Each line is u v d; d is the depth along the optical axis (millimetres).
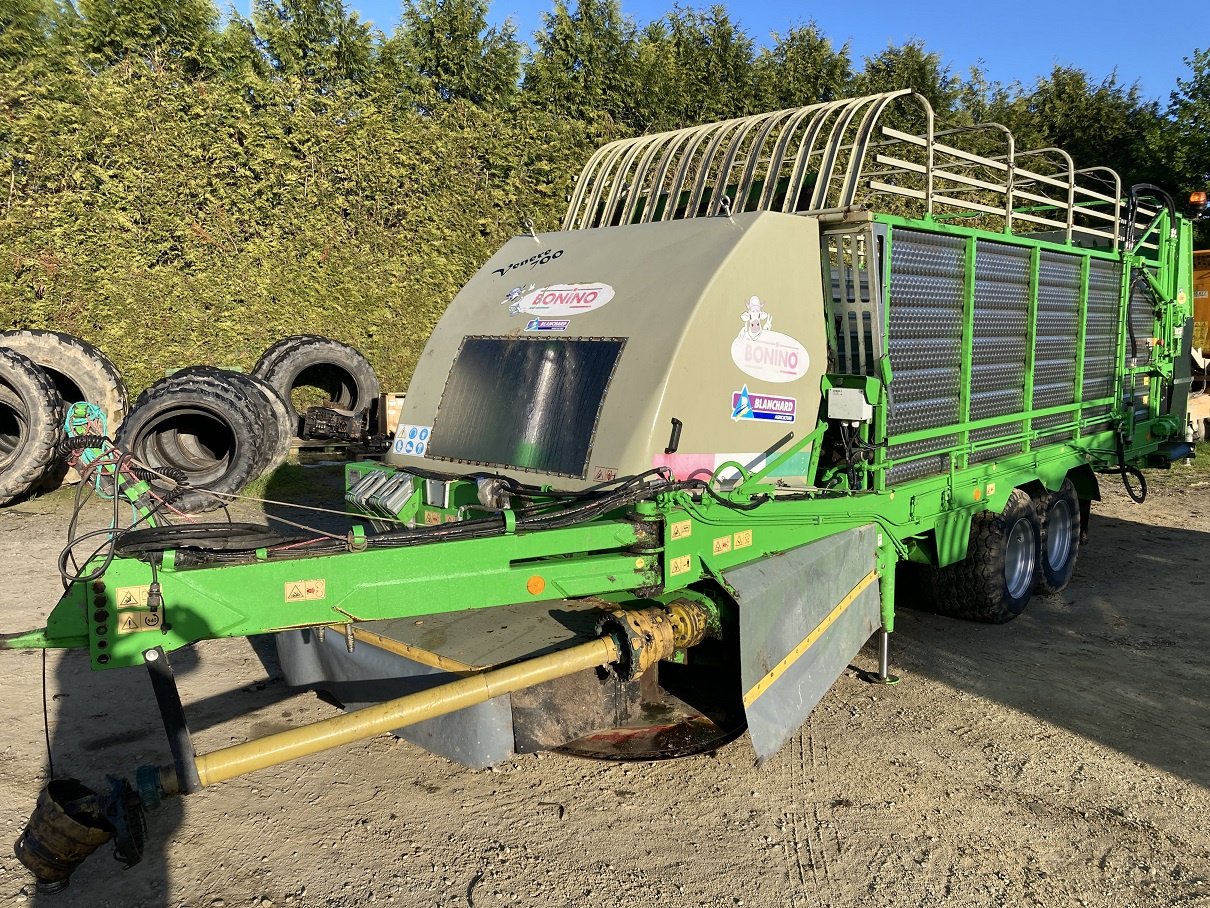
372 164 13469
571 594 3607
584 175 6203
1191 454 9375
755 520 4223
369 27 14141
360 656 4203
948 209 11070
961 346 5680
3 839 3658
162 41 13016
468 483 4430
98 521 9258
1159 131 18781
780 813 3941
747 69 17375
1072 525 7383
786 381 4711
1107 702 5133
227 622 2969
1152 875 3508
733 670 4566
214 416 9844
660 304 4383
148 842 3686
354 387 12688
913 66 18344
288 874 3477
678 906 3295
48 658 5680
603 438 4258
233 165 12789
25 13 12383
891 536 5125
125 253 12398
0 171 11828
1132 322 8203
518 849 3652
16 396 9898
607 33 16047
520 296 5156
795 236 4723
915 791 4133
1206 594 7266
